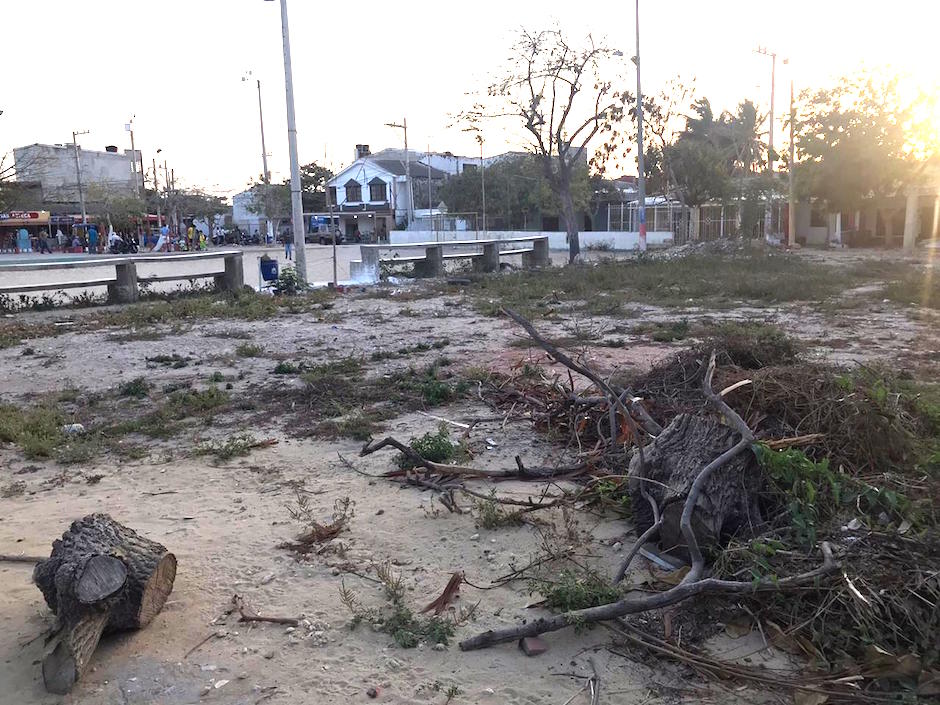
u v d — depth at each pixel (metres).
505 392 7.87
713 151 40.03
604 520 4.83
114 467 6.23
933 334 11.32
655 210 47.78
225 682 3.38
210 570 4.36
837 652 3.28
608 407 6.19
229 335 12.80
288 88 20.25
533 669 3.40
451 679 3.35
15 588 4.23
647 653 3.48
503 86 31.05
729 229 44.06
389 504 5.23
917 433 5.22
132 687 3.36
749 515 4.13
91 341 12.45
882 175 34.75
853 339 10.98
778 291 16.61
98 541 3.74
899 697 3.00
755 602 3.65
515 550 4.49
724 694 3.19
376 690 3.29
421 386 8.34
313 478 5.82
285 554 4.53
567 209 32.34
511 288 18.95
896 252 33.50
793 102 37.47
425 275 24.08
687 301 16.06
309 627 3.76
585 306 15.63
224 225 81.50
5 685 3.41
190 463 6.26
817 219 42.25
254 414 7.71
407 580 4.18
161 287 23.61
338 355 10.82
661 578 3.95
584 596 3.75
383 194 68.56
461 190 56.00
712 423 4.46
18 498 5.61
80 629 3.44
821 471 4.13
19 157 59.16
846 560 3.55
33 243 56.28
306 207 70.12
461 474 5.60
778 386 5.05
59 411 7.85
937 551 3.55
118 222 59.09
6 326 14.21
